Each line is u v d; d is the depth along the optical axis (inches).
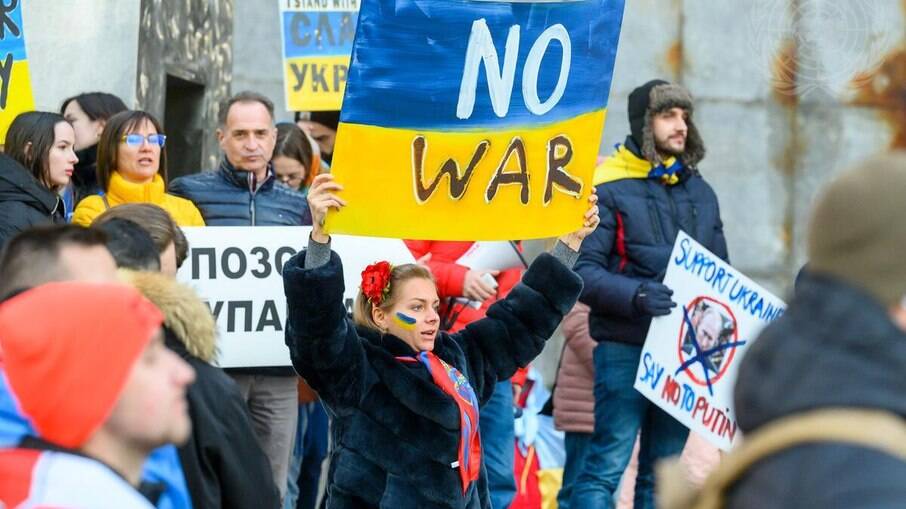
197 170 895.1
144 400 242.4
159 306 339.6
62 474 237.8
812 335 201.0
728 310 670.5
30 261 288.4
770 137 1216.8
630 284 648.4
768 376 202.4
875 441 192.2
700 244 672.4
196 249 595.5
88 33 796.6
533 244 1056.2
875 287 201.0
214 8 915.4
